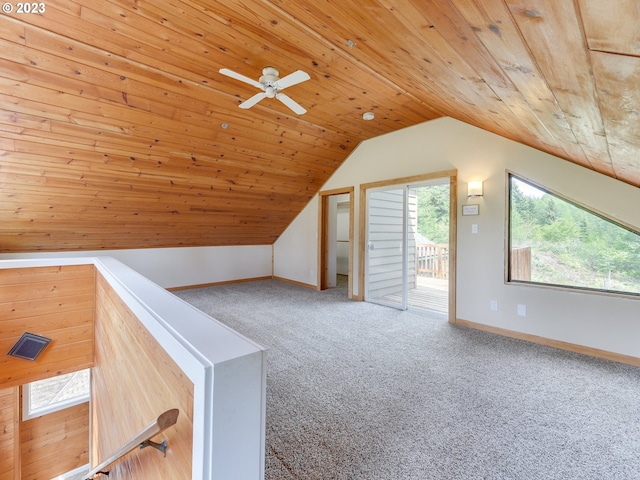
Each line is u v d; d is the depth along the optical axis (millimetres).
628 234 2777
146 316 1251
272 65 2748
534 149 3209
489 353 2963
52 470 3883
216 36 2365
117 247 5141
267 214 5953
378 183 4734
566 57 969
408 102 3506
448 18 1069
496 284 3504
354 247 5199
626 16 635
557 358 2846
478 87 1779
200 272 6172
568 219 3080
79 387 4145
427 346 3145
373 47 1983
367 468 1533
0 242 4047
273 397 2189
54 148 3035
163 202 4477
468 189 3686
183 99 3102
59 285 3164
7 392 3541
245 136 3910
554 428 1843
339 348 3102
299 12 1977
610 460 1583
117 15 2137
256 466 788
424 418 1942
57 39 2244
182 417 892
